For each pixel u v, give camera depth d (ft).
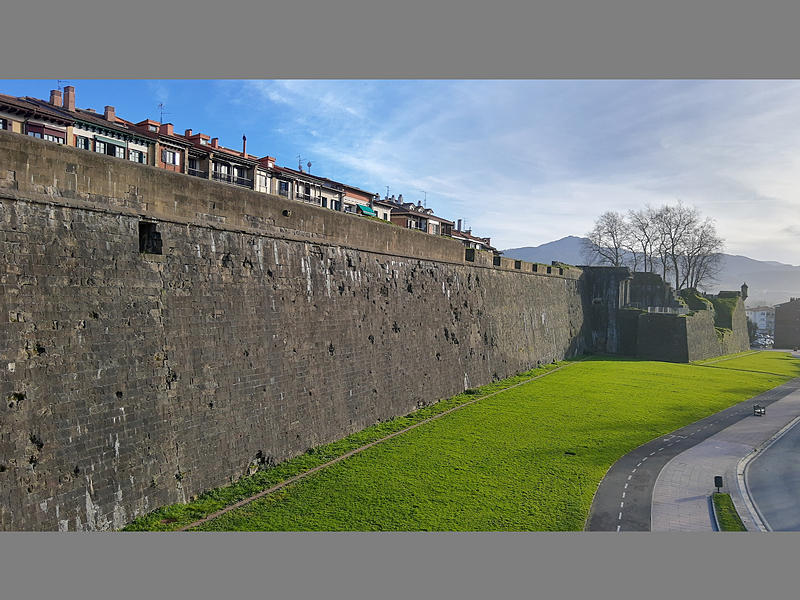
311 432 91.40
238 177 163.53
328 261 100.27
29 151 54.34
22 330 52.24
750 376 197.98
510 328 181.78
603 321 266.98
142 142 134.31
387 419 113.39
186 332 70.23
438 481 81.35
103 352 59.47
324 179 201.98
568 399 142.92
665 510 77.46
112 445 59.26
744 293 331.77
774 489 87.45
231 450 75.15
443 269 144.77
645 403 142.92
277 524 63.57
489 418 119.55
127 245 63.72
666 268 353.72
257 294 82.74
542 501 76.95
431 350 133.08
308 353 92.38
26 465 51.16
